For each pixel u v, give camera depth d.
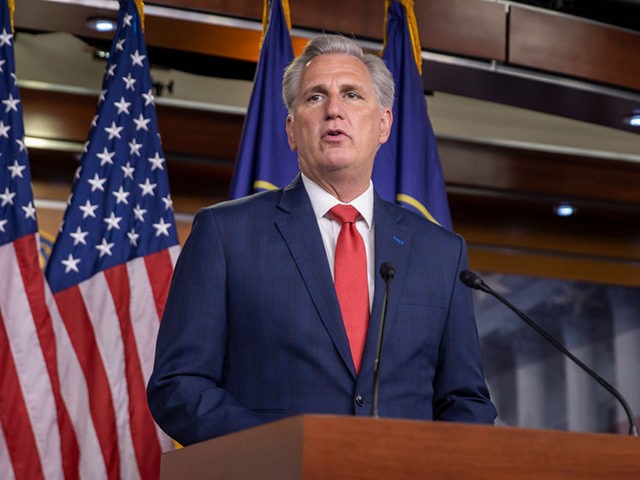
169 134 9.41
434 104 10.16
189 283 3.45
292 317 3.35
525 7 8.26
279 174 6.14
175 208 10.01
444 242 3.75
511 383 10.59
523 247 11.18
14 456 5.75
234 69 8.69
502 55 8.12
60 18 7.39
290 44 6.49
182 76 9.24
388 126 3.98
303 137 3.68
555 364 10.73
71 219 6.16
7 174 6.16
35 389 5.86
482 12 8.12
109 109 6.39
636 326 11.06
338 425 2.28
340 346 3.31
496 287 10.98
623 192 10.70
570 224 11.34
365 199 3.75
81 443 5.87
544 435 2.45
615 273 11.34
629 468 2.50
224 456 2.62
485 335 10.71
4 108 6.26
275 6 6.57
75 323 6.01
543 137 10.46
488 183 10.37
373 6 7.72
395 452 2.30
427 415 3.43
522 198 10.69
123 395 6.01
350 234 3.59
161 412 3.20
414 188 6.32
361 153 3.62
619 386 10.83
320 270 3.44
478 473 2.37
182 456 2.88
